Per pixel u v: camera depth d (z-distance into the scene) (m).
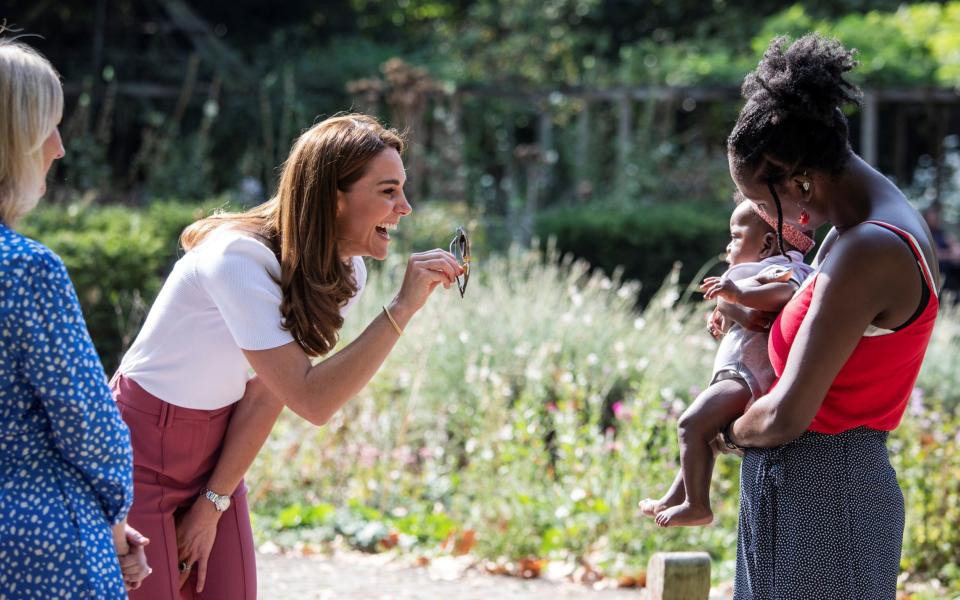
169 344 2.57
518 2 18.25
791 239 2.62
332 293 2.55
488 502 5.30
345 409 6.12
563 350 6.56
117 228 8.51
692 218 12.85
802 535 2.21
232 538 2.73
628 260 12.72
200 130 16.03
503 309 7.07
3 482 1.98
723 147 17.67
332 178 2.48
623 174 15.65
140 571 2.30
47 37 17.05
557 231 12.85
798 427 2.13
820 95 2.15
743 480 2.32
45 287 1.96
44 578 1.96
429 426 6.36
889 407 2.22
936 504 5.08
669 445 5.50
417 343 6.53
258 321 2.46
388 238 2.61
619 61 19.72
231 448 2.67
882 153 19.48
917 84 16.08
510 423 5.88
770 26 17.81
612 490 5.34
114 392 2.64
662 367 6.24
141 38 17.66
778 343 2.25
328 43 19.25
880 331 2.13
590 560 5.04
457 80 16.69
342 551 5.25
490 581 4.88
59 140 2.11
